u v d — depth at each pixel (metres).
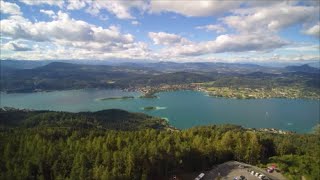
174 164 130.62
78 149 128.38
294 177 129.25
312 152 186.12
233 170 133.62
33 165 118.25
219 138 173.38
